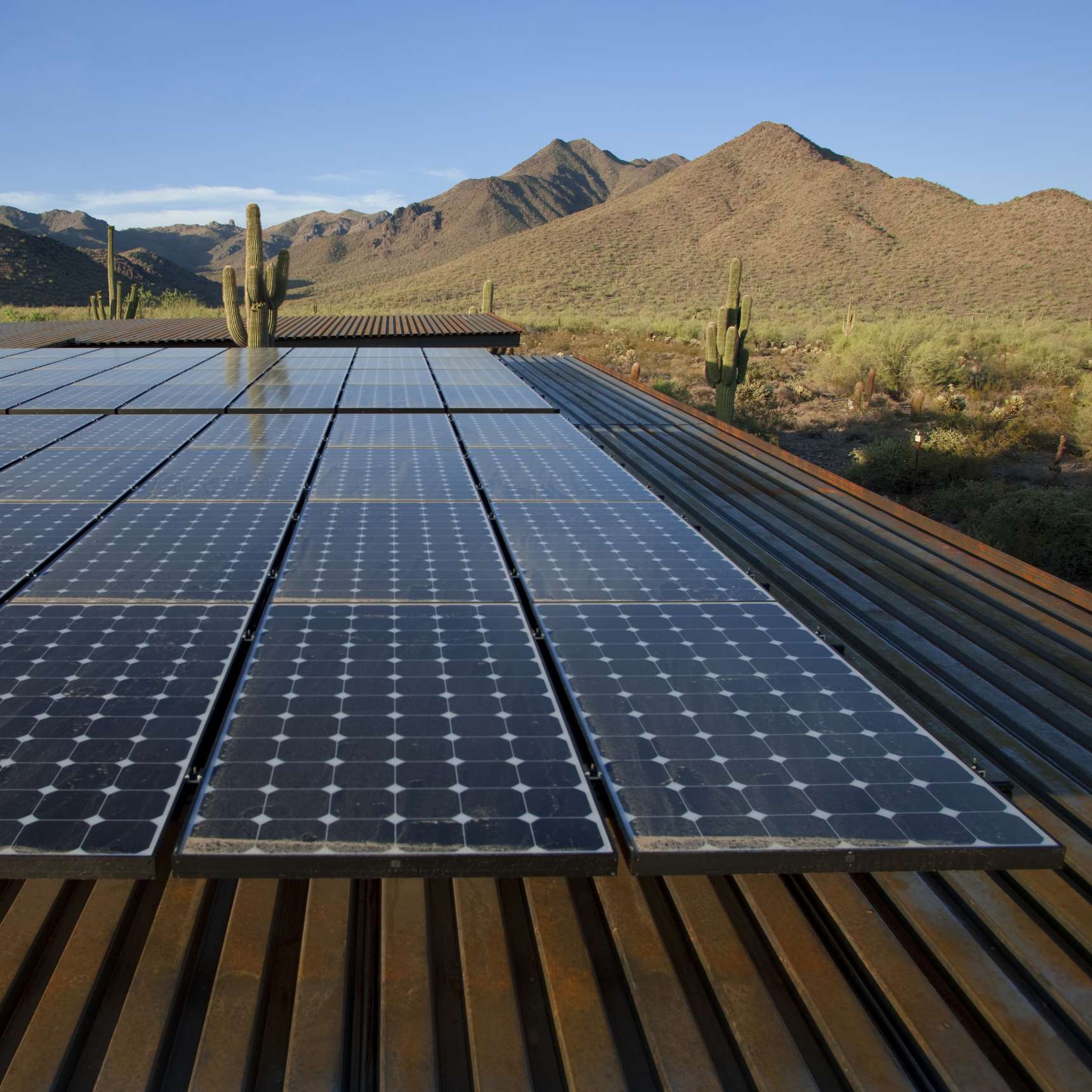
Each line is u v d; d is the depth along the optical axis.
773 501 10.88
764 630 4.76
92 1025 3.20
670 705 3.87
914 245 118.31
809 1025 3.36
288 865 2.79
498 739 3.52
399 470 8.53
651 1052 3.20
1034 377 37.81
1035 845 3.02
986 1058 3.18
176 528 6.33
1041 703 5.87
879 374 35.78
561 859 2.86
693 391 34.03
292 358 19.56
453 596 5.10
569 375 21.84
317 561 5.67
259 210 23.83
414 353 21.61
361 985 3.47
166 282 151.00
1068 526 16.33
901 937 3.74
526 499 7.62
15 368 16.27
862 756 3.52
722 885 4.00
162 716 3.58
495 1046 3.14
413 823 2.97
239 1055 3.04
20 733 3.42
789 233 129.88
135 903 3.71
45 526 6.36
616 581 5.53
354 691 3.86
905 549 9.09
